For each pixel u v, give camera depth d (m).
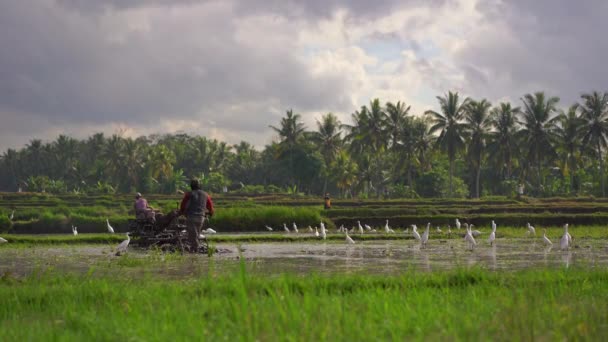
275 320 6.38
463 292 8.82
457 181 99.81
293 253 19.11
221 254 18.62
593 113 84.31
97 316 7.03
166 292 8.26
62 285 9.64
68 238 25.64
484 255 18.05
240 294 6.89
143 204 22.56
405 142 92.25
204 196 19.38
